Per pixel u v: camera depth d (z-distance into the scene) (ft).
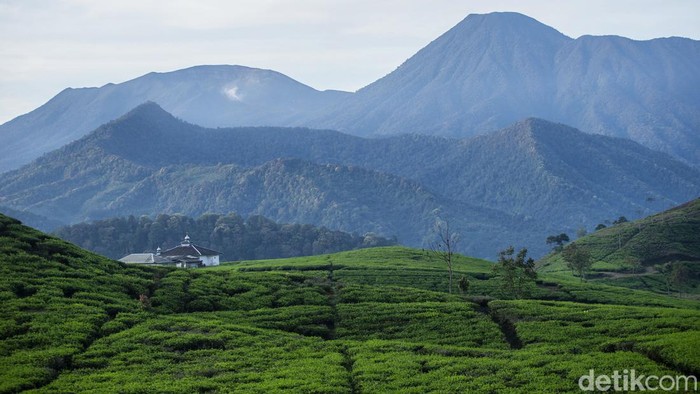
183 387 174.60
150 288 282.77
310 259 531.91
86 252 311.88
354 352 210.38
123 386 173.99
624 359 183.32
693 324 214.69
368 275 411.95
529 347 213.46
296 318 251.80
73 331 210.79
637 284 565.53
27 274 257.96
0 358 187.62
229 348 211.00
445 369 187.42
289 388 174.50
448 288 380.58
